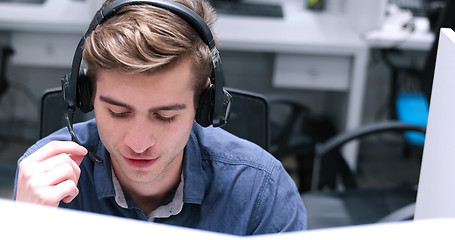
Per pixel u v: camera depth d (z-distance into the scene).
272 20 2.88
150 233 0.41
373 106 3.54
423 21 2.91
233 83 3.49
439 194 0.75
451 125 0.72
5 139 2.81
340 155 2.08
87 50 0.72
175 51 0.69
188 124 0.77
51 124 1.24
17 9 2.71
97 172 0.91
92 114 1.22
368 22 2.77
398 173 3.17
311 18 2.99
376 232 0.42
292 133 2.59
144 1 0.74
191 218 0.94
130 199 0.91
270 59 3.09
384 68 3.44
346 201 1.94
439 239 0.41
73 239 0.40
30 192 0.74
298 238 0.41
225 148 0.98
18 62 2.78
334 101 3.17
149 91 0.70
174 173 0.89
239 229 0.94
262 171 0.96
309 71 2.75
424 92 2.36
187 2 0.78
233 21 2.80
